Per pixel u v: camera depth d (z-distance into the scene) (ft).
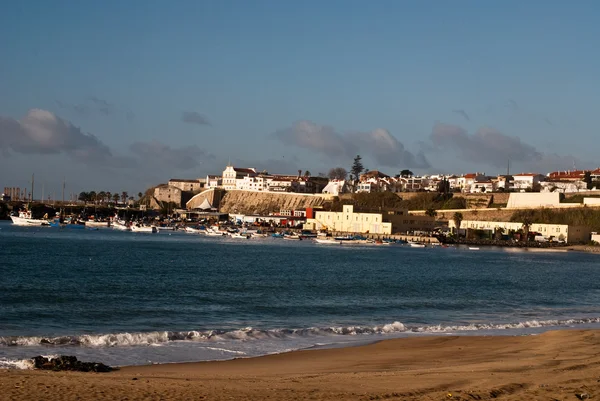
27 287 234.38
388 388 88.38
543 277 368.07
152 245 589.73
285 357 123.24
